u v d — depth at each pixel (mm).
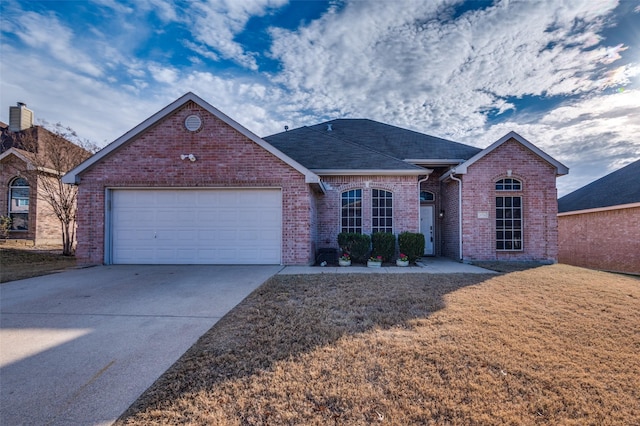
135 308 5469
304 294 6285
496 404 2697
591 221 17406
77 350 3773
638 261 14750
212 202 10328
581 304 5621
